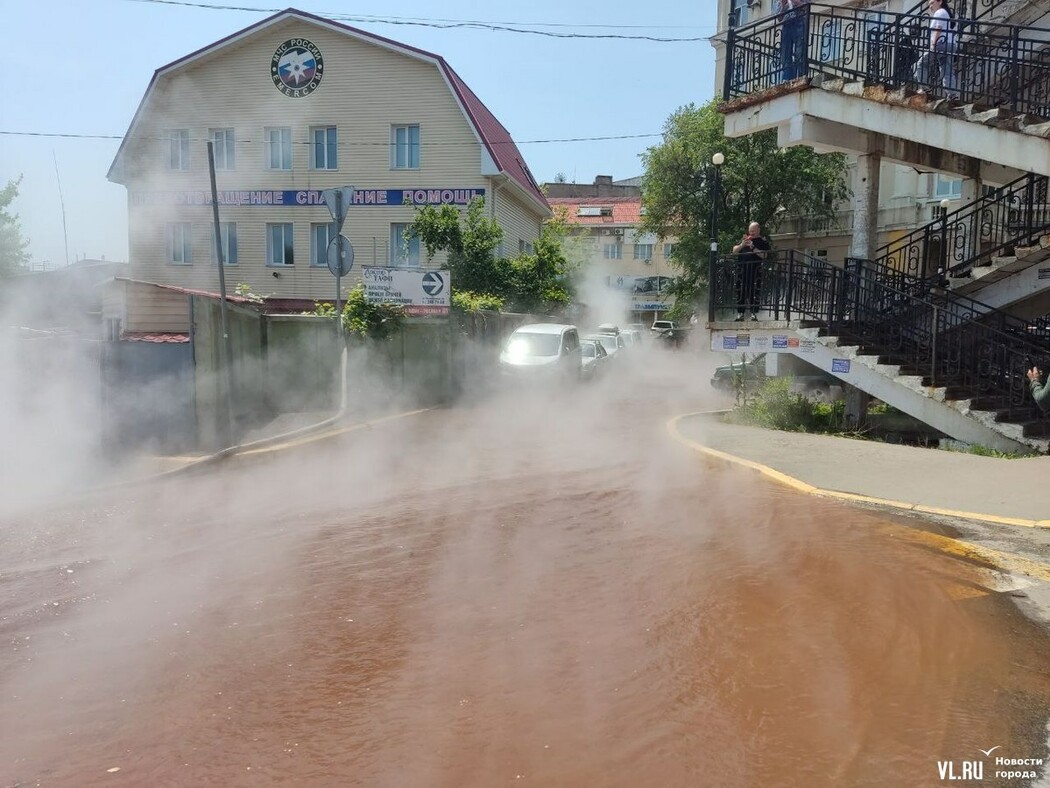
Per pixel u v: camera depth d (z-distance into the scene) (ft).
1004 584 17.24
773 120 44.14
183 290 41.73
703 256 86.99
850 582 17.52
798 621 15.43
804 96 42.14
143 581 18.57
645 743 11.20
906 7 61.67
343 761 10.96
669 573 18.39
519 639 14.82
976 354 36.76
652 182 89.71
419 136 89.92
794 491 26.53
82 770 10.90
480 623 15.62
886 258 48.88
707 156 84.48
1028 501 23.20
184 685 13.30
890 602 16.31
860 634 14.78
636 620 15.64
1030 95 37.78
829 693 12.57
